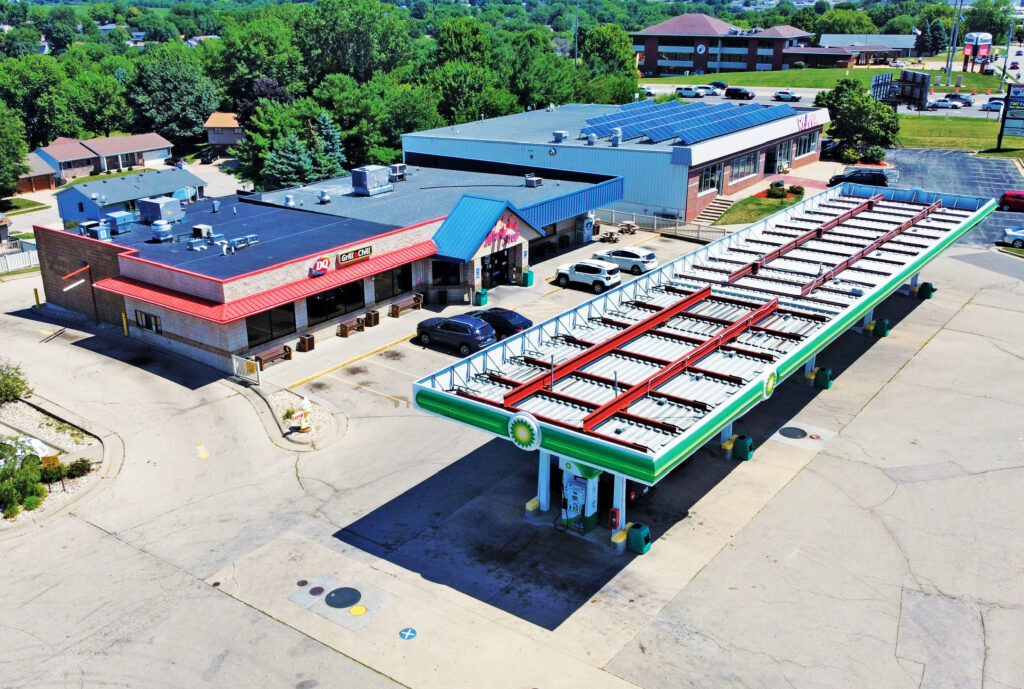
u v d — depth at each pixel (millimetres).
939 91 146125
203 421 37750
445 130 79438
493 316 46125
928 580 26516
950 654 23422
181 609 25859
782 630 24438
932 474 32562
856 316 37125
